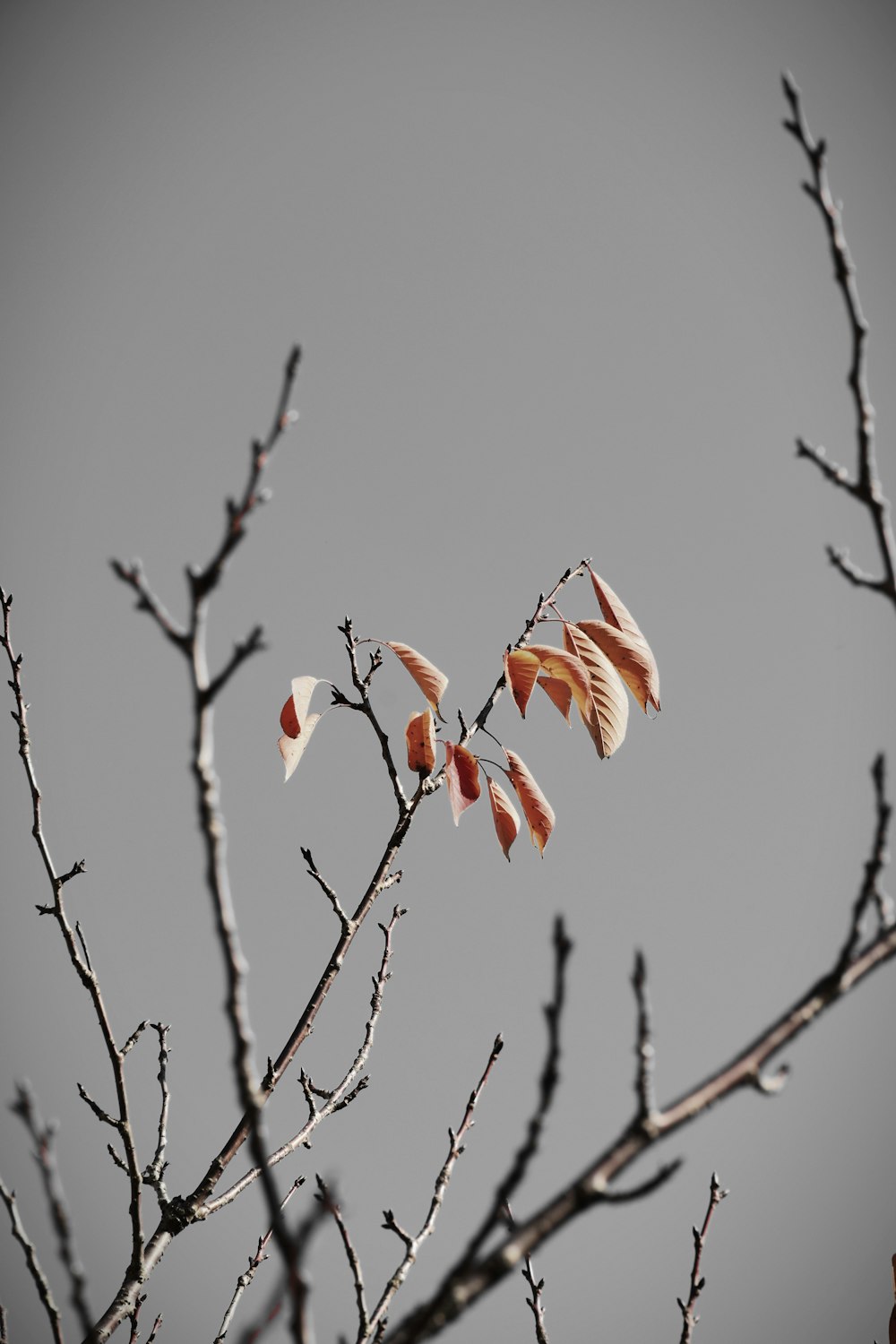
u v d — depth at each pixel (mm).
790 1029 4789
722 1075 4664
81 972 6199
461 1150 6129
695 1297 6160
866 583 5957
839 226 5961
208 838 4551
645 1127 4488
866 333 5961
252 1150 4418
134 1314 6164
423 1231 6109
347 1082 6254
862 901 4969
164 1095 6262
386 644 6293
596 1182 4359
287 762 6254
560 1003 4445
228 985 4527
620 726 6258
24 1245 6059
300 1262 4438
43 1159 5105
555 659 6262
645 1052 4574
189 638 4547
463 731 6293
